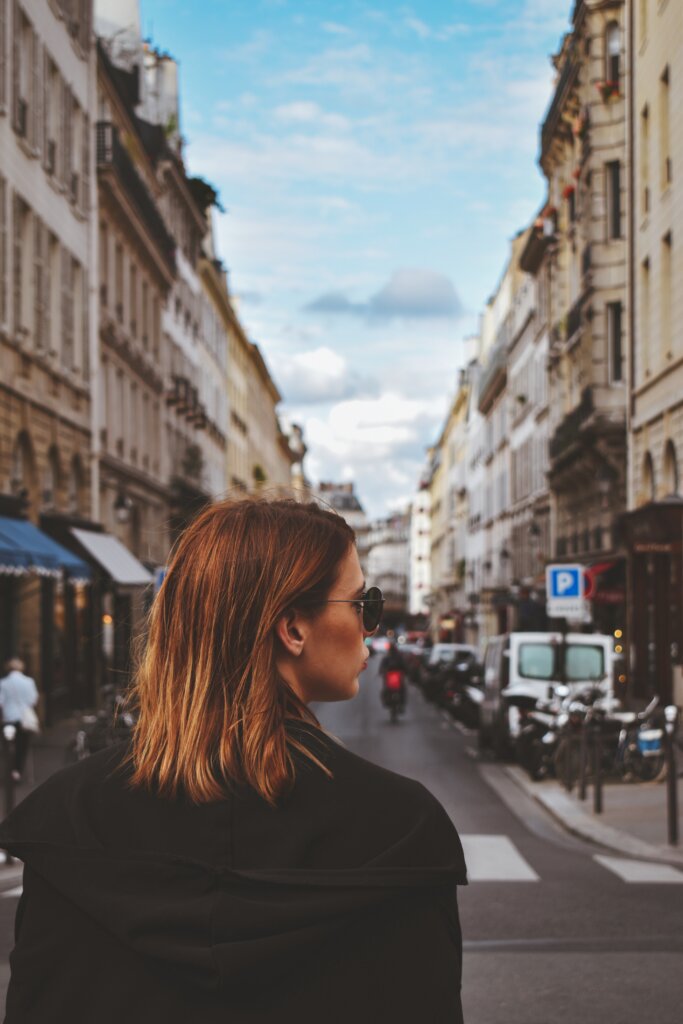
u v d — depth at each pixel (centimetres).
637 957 736
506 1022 601
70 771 176
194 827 166
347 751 175
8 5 2505
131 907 161
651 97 3016
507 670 2144
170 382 5050
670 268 2908
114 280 3775
